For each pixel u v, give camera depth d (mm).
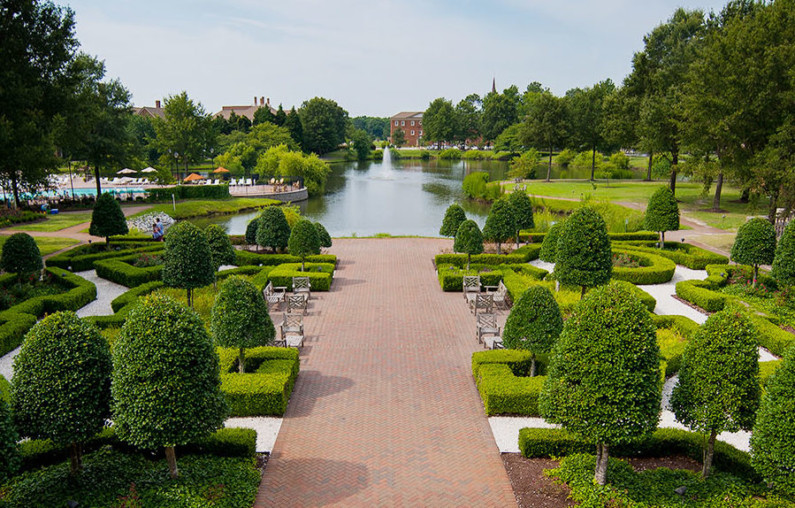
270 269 22875
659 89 47031
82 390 8430
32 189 27219
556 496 8859
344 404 12391
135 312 8562
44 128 24188
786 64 28062
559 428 10578
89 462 9359
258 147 83438
